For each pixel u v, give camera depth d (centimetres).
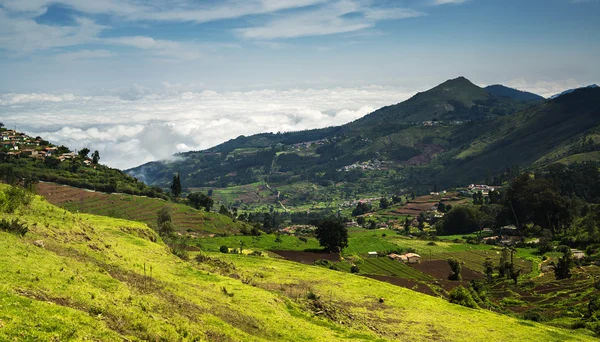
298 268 7962
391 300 6531
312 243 15350
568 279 12250
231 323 3688
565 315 8719
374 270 12838
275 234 16875
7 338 1897
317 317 4959
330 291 6650
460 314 6231
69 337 2120
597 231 17312
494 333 5562
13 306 2188
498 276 13188
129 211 18088
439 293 9275
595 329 7094
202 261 6588
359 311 5891
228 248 11869
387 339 4772
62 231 4347
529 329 5844
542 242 17688
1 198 4272
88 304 2659
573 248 17100
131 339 2444
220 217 19425
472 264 15012
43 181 19850
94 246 4394
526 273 13588
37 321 2134
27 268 2838
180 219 18150
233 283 5156
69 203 18038
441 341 5125
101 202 18725
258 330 3834
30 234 3803
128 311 2812
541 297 10606
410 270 13312
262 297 4869
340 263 12712
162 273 4581
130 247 5269
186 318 3216
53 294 2597
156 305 3191
